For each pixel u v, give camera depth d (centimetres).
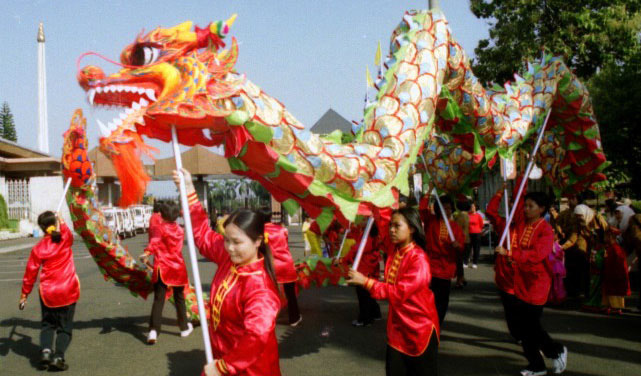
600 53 1772
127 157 330
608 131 1684
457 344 611
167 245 647
